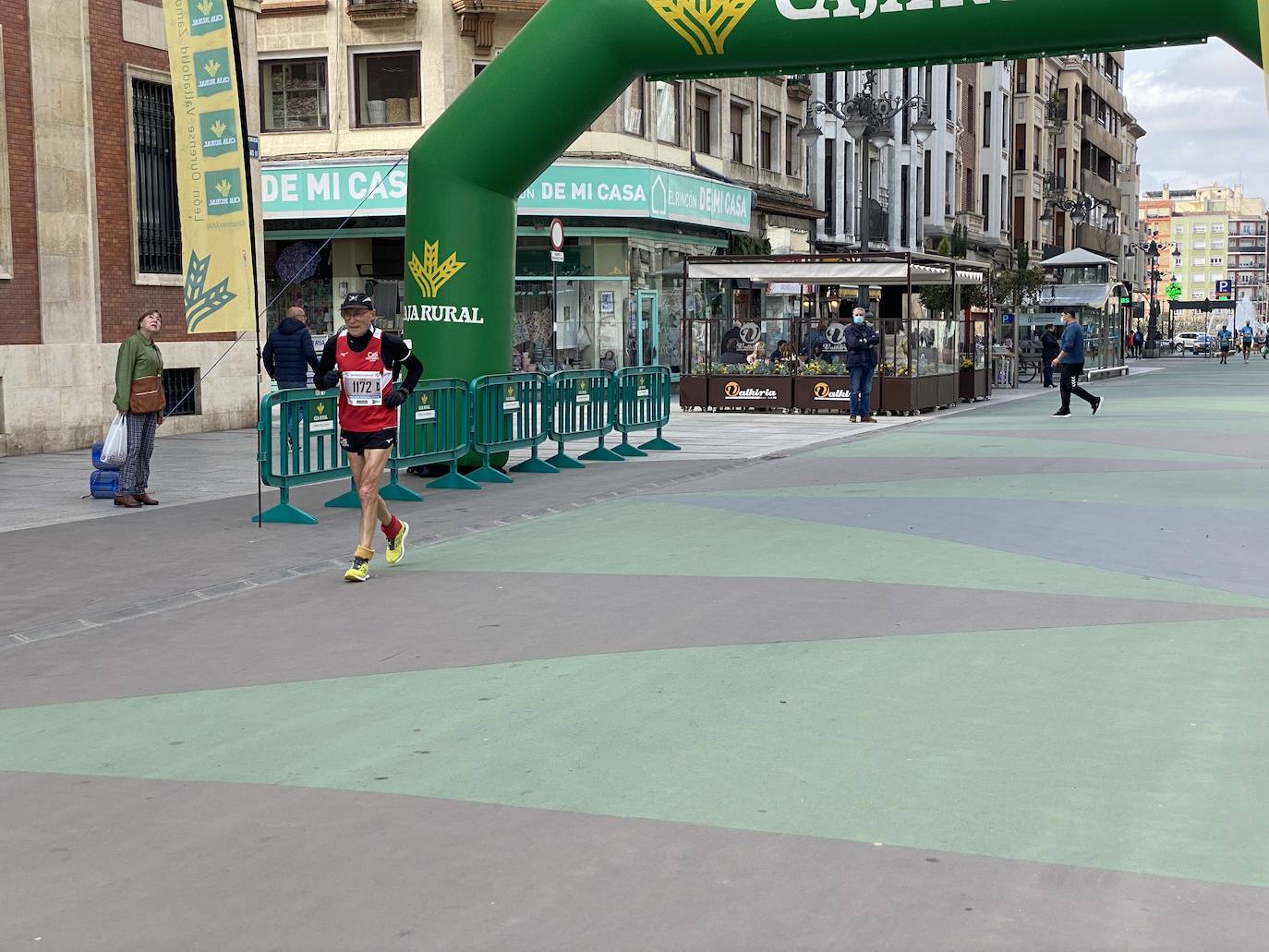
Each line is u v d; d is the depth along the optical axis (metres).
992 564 9.17
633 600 8.20
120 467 12.71
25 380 17.73
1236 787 4.85
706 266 25.98
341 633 7.56
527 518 11.95
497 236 15.38
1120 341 45.81
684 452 17.95
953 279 27.52
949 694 6.06
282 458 11.59
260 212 21.48
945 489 13.16
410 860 4.28
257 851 4.38
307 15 30.44
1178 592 8.25
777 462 16.45
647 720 5.73
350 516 12.08
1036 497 12.52
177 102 12.67
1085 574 8.80
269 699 6.22
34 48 17.95
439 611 8.05
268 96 30.89
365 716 5.90
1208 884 4.04
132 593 8.76
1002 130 65.00
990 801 4.73
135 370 12.53
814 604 7.98
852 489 13.35
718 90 36.31
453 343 15.23
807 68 14.73
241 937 3.77
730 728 5.61
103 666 6.95
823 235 44.72
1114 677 6.34
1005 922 3.78
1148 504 11.95
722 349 26.05
